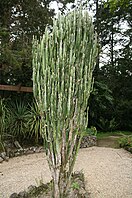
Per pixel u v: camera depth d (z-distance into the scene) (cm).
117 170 409
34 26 727
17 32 691
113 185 323
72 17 194
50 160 197
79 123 196
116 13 1149
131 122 1070
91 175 371
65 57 183
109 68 1174
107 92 1016
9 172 399
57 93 186
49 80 185
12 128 566
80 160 489
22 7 694
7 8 668
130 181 344
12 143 559
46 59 185
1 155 482
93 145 685
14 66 564
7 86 646
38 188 260
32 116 563
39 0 753
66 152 193
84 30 194
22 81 752
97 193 290
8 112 562
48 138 193
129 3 484
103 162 472
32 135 589
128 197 280
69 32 187
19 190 304
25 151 538
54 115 186
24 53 569
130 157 533
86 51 195
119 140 708
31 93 712
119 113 1074
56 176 195
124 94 1148
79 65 191
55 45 186
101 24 1231
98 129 1030
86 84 195
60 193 197
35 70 196
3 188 312
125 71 1142
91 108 984
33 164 456
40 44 194
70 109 188
